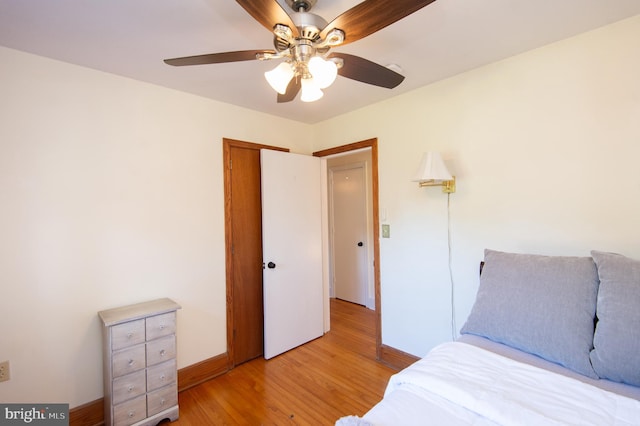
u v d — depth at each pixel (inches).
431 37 66.9
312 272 124.8
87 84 77.9
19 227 69.0
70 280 75.0
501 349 57.1
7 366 67.5
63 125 74.5
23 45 67.0
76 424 74.5
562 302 53.8
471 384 44.1
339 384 93.0
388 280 104.7
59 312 73.5
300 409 81.4
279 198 113.7
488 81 80.6
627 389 44.4
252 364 106.6
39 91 71.5
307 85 53.5
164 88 90.8
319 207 128.6
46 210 72.2
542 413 37.7
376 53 73.7
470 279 85.0
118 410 71.7
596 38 65.0
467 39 68.1
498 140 79.3
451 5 55.7
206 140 99.7
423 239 95.2
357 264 171.6
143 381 75.0
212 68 78.9
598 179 65.4
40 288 71.2
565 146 69.4
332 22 41.8
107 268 80.4
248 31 62.8
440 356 53.3
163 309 79.0
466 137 85.0
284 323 114.4
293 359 109.5
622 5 57.1
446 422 38.3
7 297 67.6
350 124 116.8
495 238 80.0
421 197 95.5
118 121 82.6
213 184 101.0
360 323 143.5
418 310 96.8
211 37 64.9
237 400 85.8
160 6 54.1
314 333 125.2
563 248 69.9
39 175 71.4
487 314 61.5
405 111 99.0
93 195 78.5
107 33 62.7
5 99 67.6
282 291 113.9
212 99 101.1
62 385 73.5
